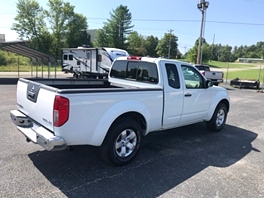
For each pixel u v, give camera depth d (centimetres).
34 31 5544
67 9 5753
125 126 352
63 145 289
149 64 432
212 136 537
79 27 6009
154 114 399
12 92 1052
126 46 6681
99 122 318
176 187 304
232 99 1156
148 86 432
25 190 279
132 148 371
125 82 484
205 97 510
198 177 334
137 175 332
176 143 478
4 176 310
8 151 391
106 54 1491
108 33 6575
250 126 643
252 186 314
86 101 301
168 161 386
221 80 1695
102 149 343
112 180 315
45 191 280
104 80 518
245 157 417
